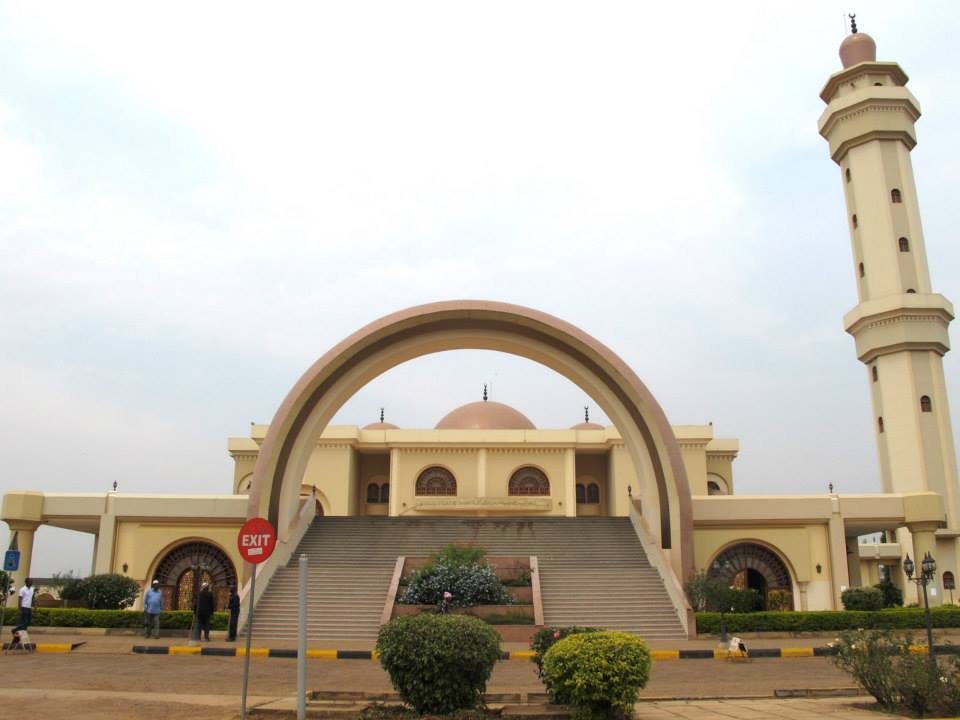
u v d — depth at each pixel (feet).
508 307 91.56
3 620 70.90
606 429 129.90
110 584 80.18
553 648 32.94
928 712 34.60
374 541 92.27
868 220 119.75
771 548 93.15
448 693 31.89
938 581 91.40
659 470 90.38
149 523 91.50
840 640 40.57
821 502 92.84
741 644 62.03
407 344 94.43
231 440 131.34
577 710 31.73
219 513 90.38
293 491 90.58
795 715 34.27
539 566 85.76
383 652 32.58
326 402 91.71
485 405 145.28
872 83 124.06
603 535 94.43
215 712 33.99
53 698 38.19
